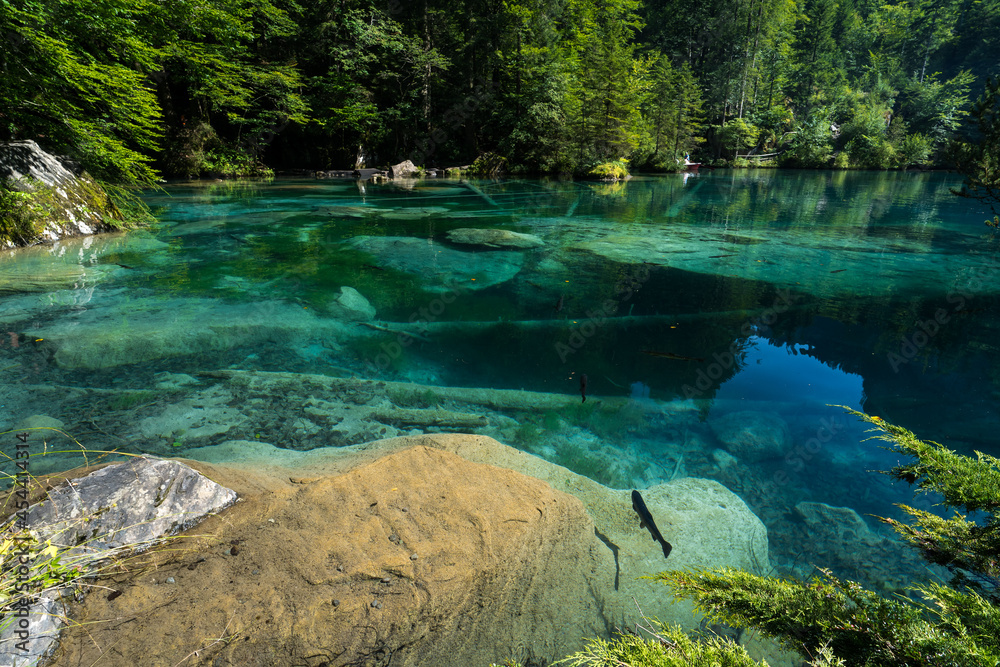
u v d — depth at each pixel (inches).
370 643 69.8
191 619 68.0
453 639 75.4
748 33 1984.5
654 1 2277.3
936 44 2475.4
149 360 199.6
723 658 51.3
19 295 261.0
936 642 48.3
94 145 446.0
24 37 350.9
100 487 83.0
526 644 79.4
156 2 484.1
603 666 51.6
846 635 51.3
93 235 422.6
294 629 68.7
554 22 1290.6
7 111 390.3
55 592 66.4
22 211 374.0
